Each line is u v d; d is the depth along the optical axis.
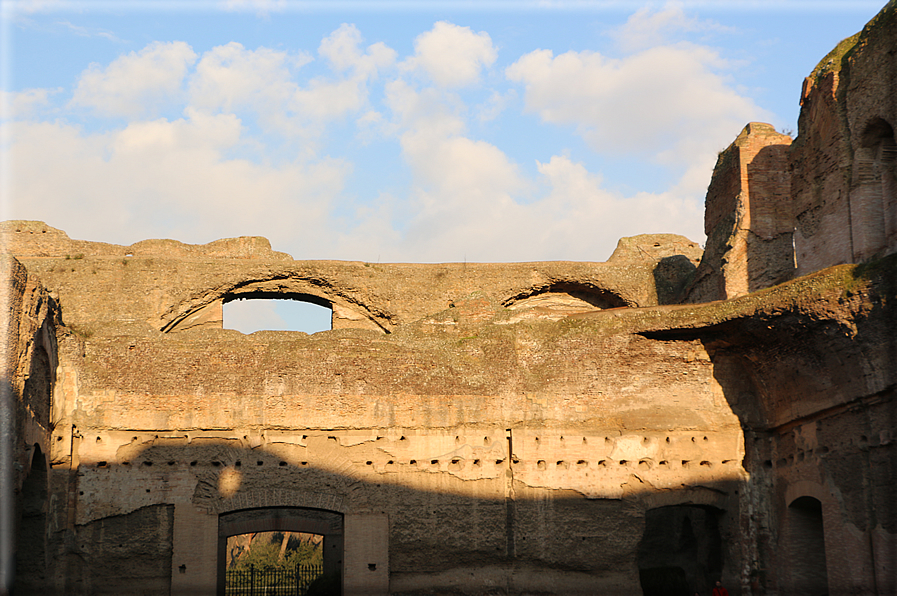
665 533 32.53
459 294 38.12
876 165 28.16
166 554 26.25
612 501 27.72
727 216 34.56
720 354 28.09
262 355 27.98
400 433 27.92
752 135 33.97
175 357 27.56
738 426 28.22
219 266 37.25
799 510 26.66
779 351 26.06
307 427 27.64
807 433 25.94
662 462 27.98
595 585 27.16
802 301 24.28
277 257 38.78
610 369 28.45
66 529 25.64
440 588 27.02
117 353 27.30
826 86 29.97
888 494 22.45
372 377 28.19
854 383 23.64
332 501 27.25
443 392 28.33
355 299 37.78
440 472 27.80
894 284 22.12
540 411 28.33
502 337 28.97
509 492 27.84
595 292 39.22
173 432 27.06
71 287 36.25
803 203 31.31
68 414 26.08
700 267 35.97
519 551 27.34
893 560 22.11
